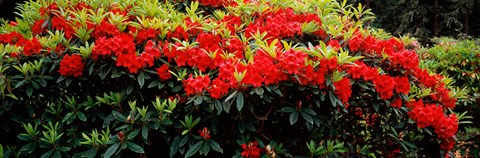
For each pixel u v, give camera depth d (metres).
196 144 2.15
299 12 2.88
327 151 2.29
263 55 2.24
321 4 2.92
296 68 2.02
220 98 2.08
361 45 2.52
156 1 2.71
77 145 2.37
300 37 2.59
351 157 2.50
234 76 2.05
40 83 2.31
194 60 2.28
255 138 2.25
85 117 2.34
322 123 2.34
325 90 2.19
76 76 2.32
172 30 2.52
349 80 2.23
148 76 2.30
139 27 2.48
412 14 12.35
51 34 2.40
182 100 2.25
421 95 2.60
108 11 2.71
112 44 2.25
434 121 2.42
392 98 2.41
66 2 2.73
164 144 2.49
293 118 2.12
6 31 2.89
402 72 2.48
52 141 2.23
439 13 12.49
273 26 2.57
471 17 13.34
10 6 6.36
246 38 2.61
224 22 2.62
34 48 2.40
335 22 2.81
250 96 2.12
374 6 14.64
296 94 2.22
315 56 2.18
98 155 2.25
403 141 2.46
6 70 2.37
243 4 2.81
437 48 4.93
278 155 2.27
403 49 2.74
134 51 2.33
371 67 2.53
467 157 4.06
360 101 2.60
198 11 3.05
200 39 2.44
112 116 2.33
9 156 2.38
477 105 4.08
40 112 2.57
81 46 2.27
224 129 2.35
